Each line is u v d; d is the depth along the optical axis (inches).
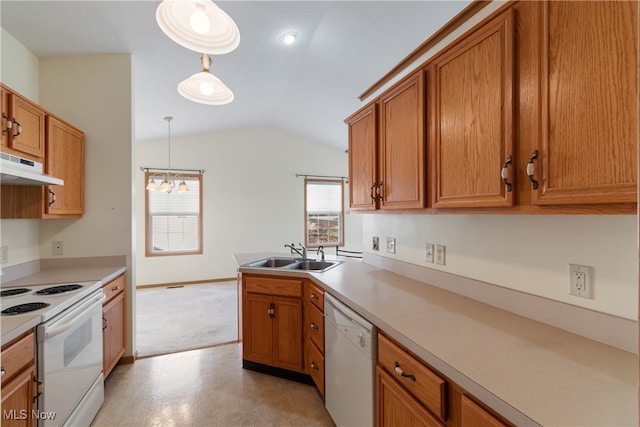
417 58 75.3
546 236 46.8
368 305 56.6
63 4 74.8
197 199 220.4
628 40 27.6
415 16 95.0
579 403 27.6
